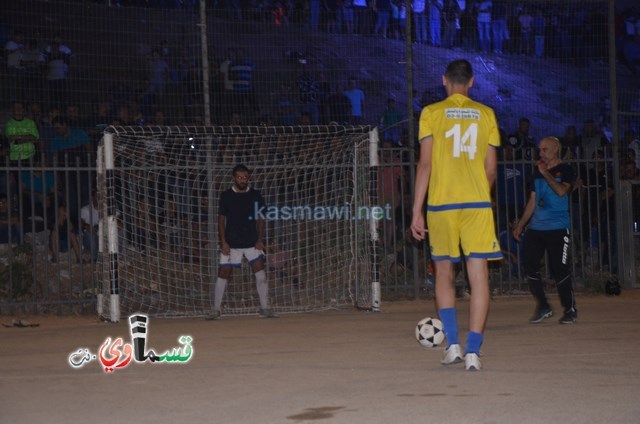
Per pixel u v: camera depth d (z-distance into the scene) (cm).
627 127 3056
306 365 1038
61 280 1959
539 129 3022
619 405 757
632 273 2092
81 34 2814
